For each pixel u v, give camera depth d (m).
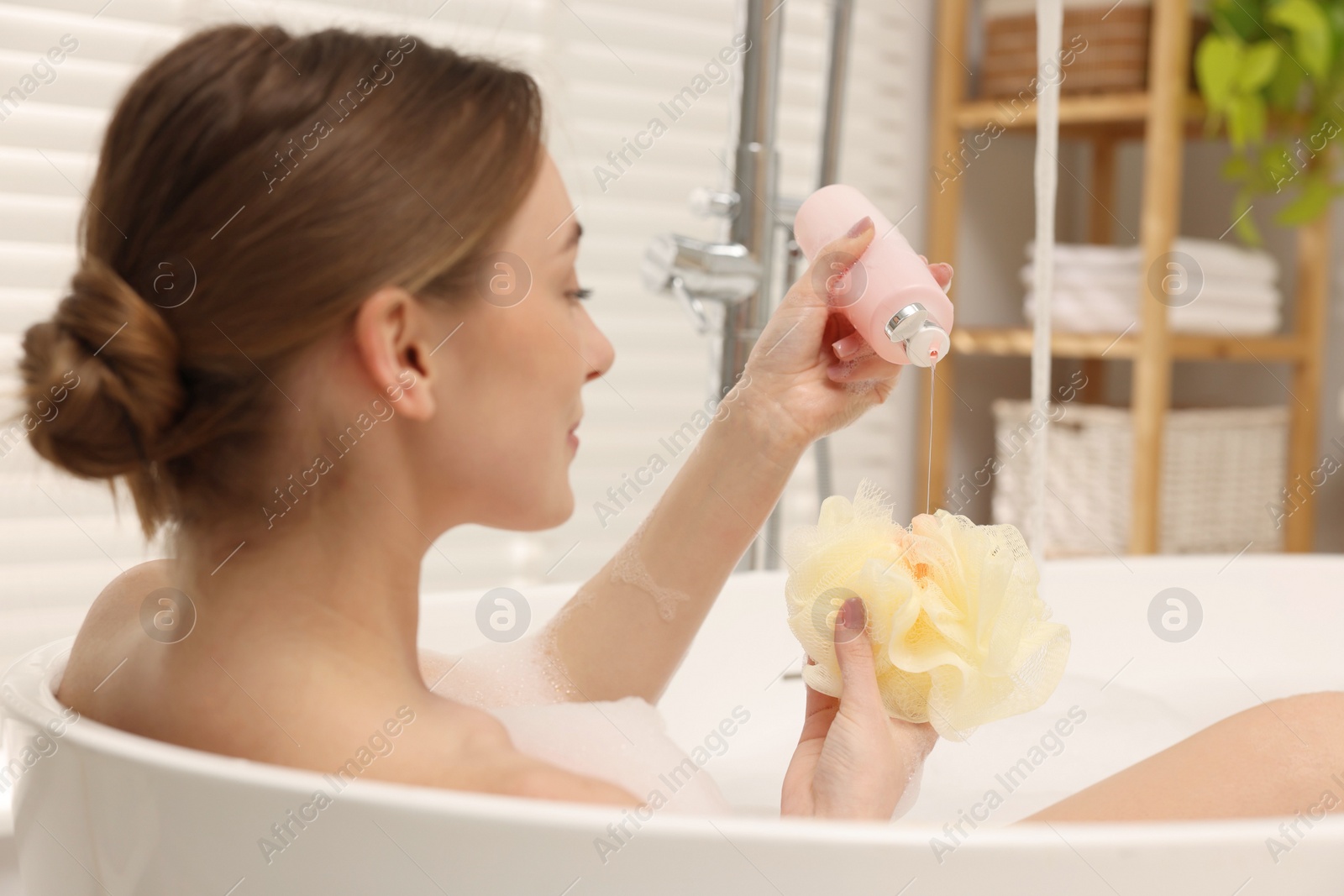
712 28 2.04
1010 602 0.63
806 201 0.83
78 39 1.55
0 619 1.51
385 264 0.55
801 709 1.10
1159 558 1.25
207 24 0.62
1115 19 1.95
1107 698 1.03
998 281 2.33
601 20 1.92
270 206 0.54
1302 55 1.89
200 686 0.55
